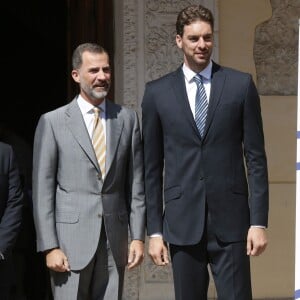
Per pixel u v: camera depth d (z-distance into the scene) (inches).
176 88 423.8
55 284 434.0
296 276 379.2
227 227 417.4
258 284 627.2
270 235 629.3
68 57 658.2
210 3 622.5
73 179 431.2
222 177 417.4
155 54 621.3
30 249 626.2
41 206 429.4
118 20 631.2
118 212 434.9
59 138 433.1
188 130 418.3
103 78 429.7
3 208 460.4
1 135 641.0
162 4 621.6
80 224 428.1
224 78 421.7
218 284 421.1
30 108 885.2
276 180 631.8
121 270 437.7
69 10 654.5
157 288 617.0
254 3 630.5
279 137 632.4
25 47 885.8
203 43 412.5
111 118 438.6
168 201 423.8
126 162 441.7
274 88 632.4
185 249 420.2
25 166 634.2
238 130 421.7
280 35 631.8
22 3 866.8
